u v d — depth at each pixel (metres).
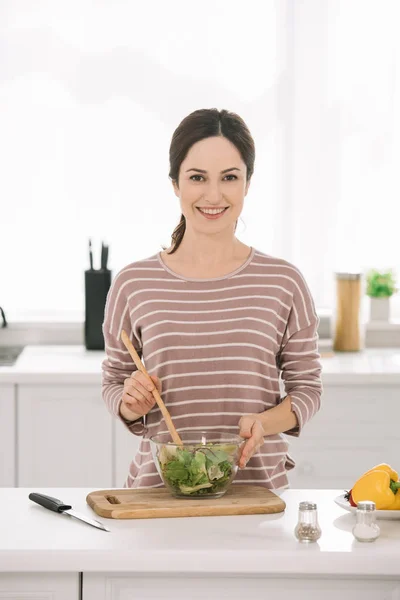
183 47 4.21
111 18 4.19
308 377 2.31
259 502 2.00
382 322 4.23
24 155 4.24
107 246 4.02
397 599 1.79
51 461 3.63
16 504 2.04
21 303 4.32
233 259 2.29
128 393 2.11
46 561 1.74
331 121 4.25
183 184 2.18
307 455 3.66
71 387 3.61
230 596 1.80
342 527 1.90
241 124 2.18
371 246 4.32
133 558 1.74
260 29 4.20
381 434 3.64
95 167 4.26
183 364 2.23
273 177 4.27
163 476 2.01
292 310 2.29
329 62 4.23
